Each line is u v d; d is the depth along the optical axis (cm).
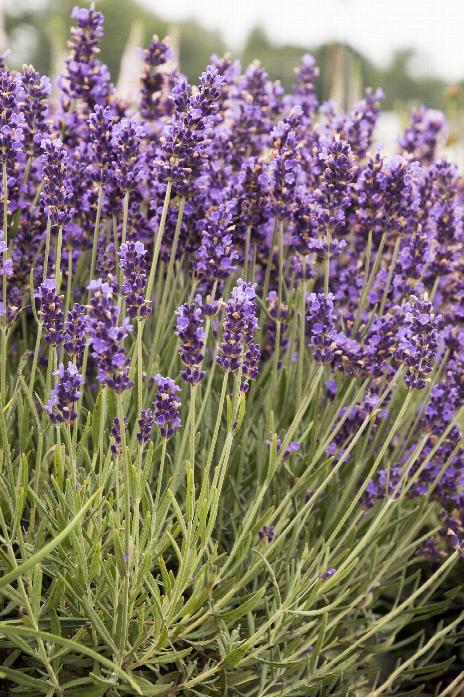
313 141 310
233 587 228
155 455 248
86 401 277
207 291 281
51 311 204
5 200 228
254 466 274
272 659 231
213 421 276
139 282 198
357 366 241
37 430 222
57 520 201
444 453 271
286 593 245
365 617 267
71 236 265
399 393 298
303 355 272
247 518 232
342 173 242
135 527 198
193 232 269
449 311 279
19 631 173
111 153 242
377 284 283
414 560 276
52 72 423
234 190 260
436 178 286
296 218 255
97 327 176
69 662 211
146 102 303
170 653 208
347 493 256
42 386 270
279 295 257
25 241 267
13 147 225
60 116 296
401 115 481
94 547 199
